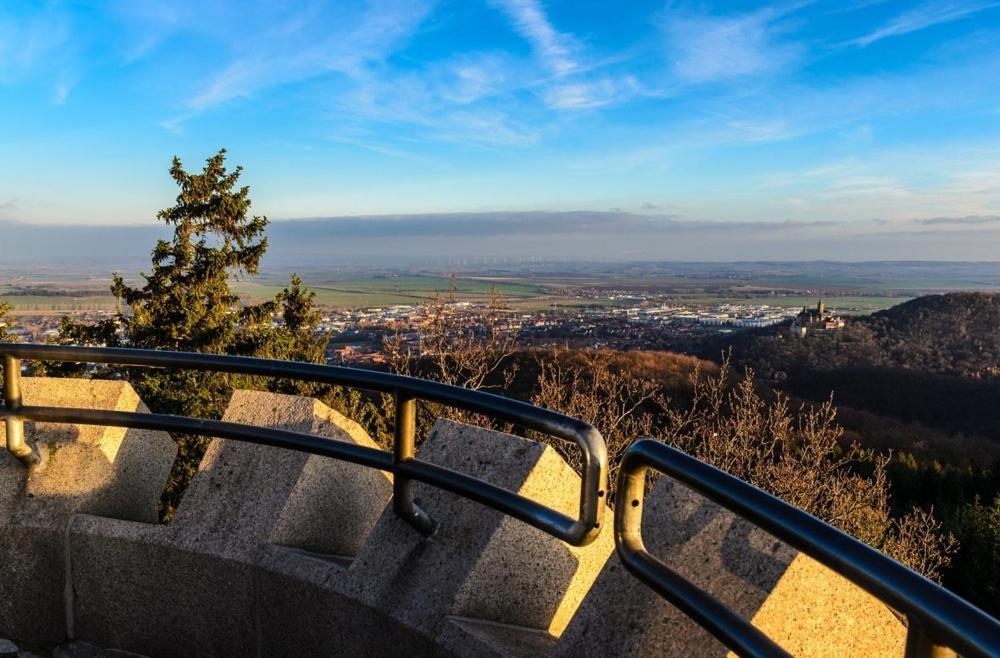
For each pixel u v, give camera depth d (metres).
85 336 17.36
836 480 8.09
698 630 1.63
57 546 2.81
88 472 2.91
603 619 1.78
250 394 2.95
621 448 7.33
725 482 1.26
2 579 2.85
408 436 2.21
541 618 2.28
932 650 0.91
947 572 16.53
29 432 2.99
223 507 2.73
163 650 2.73
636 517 1.53
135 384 14.38
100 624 2.79
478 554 2.17
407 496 2.23
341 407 12.66
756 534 1.66
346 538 2.88
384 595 2.27
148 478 3.10
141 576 2.73
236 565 2.58
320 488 2.76
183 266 17.69
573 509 2.30
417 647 2.14
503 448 2.32
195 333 17.00
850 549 1.02
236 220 18.36
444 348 8.00
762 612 1.55
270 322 18.38
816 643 1.59
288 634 2.49
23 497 2.87
